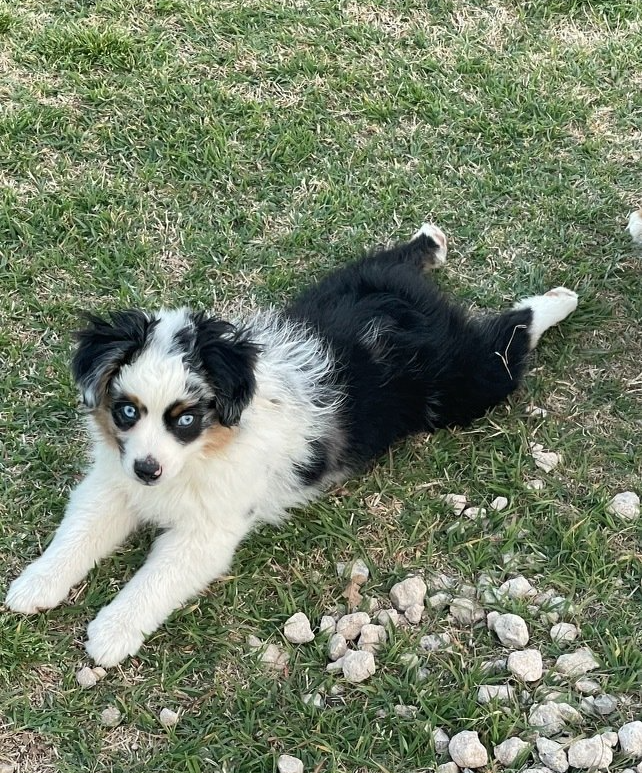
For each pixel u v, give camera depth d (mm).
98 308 1224
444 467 1129
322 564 1054
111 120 1408
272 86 1478
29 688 956
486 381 1149
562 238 1336
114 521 1024
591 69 1536
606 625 1013
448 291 1273
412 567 1053
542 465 1128
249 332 1019
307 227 1321
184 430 919
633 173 1412
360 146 1421
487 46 1565
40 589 985
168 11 1546
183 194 1343
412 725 945
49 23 1509
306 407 1043
